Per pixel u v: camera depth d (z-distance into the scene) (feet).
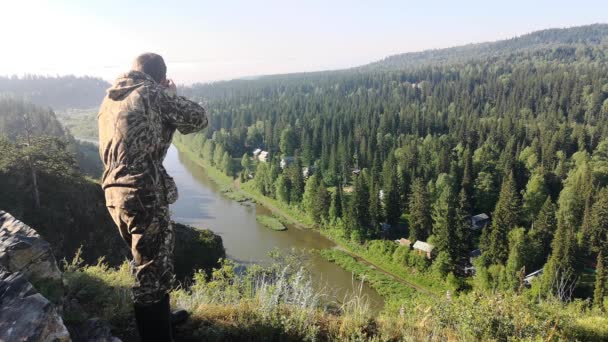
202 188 211.00
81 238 84.33
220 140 291.17
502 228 114.93
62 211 85.46
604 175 165.48
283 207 176.65
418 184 140.46
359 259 124.98
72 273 16.33
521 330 16.20
